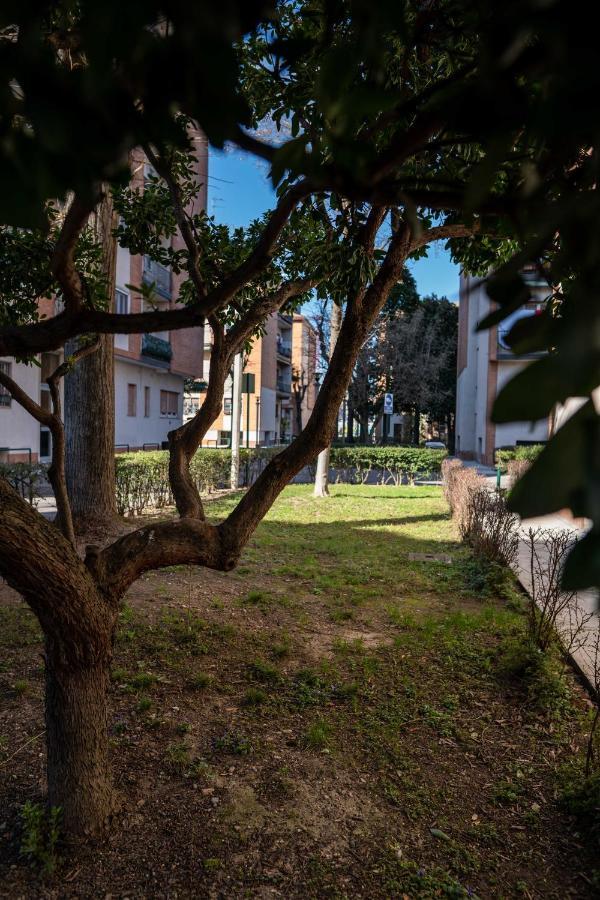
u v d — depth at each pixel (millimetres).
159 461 11203
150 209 3645
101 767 2490
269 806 2725
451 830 2621
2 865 2318
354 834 2570
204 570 6703
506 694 3852
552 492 327
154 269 21531
